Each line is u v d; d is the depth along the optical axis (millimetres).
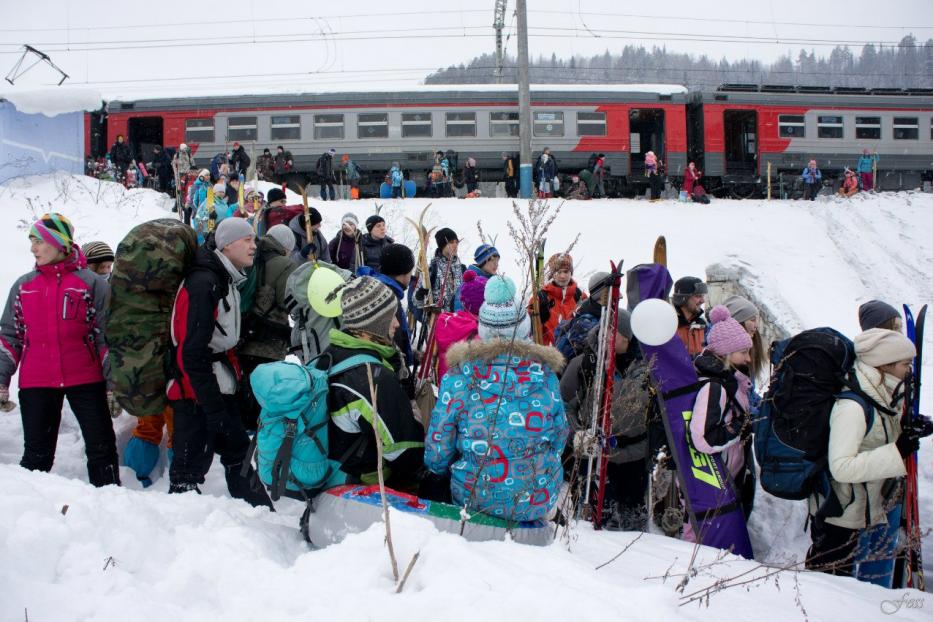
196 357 3645
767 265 15148
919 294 14039
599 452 3961
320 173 19516
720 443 3883
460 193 21406
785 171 23750
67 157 13766
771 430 3930
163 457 4688
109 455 4074
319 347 4250
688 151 24047
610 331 3959
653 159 20438
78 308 3967
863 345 3779
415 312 6680
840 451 3668
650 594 2582
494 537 3053
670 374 3973
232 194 11609
